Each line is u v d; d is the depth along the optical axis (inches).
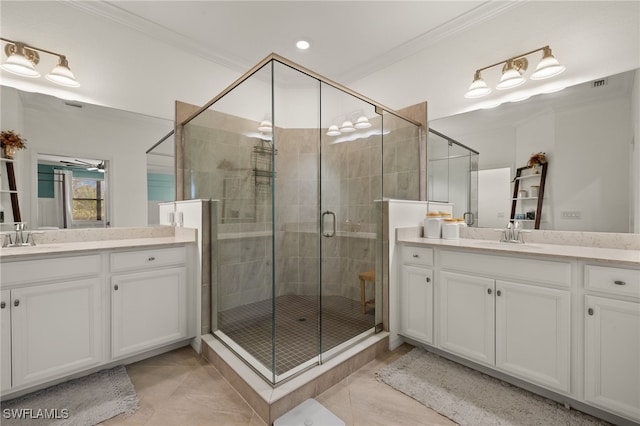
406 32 101.0
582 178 74.2
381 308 87.7
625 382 51.6
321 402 61.7
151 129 96.2
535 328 61.6
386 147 96.1
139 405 60.4
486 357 69.0
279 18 93.4
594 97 72.9
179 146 102.5
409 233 93.0
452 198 98.5
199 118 94.3
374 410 59.2
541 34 80.7
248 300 80.0
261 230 76.4
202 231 84.0
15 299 57.9
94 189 86.0
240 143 79.9
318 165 82.2
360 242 87.2
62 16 80.3
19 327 58.4
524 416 56.7
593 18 73.0
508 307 65.5
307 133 83.7
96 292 68.1
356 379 70.2
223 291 83.7
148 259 76.7
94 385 65.9
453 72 98.3
